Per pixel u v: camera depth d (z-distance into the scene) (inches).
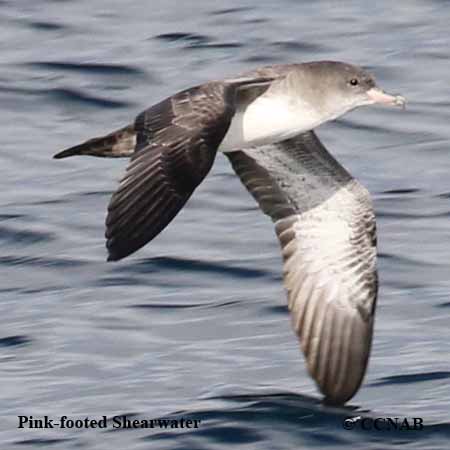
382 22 933.2
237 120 539.8
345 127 807.1
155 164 458.6
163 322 637.3
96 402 579.8
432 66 875.4
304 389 582.2
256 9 949.2
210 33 917.2
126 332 629.9
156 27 929.5
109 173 767.7
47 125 819.4
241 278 671.1
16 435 562.3
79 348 618.5
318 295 579.2
